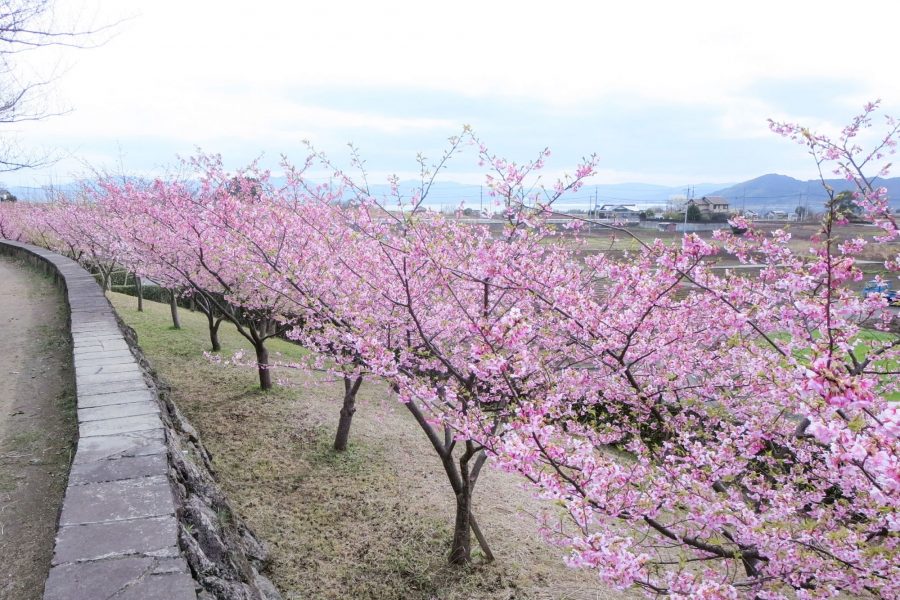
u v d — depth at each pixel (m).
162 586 2.17
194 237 9.81
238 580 3.56
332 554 6.23
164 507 2.70
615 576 3.09
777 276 4.16
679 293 4.71
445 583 5.81
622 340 4.66
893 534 3.20
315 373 12.57
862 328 4.37
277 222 7.94
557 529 6.04
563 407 5.37
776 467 4.52
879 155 4.50
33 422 4.67
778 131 4.70
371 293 6.47
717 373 5.35
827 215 3.21
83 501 2.73
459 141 5.71
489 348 3.78
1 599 2.59
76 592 2.11
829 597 3.27
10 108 6.87
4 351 7.04
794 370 3.45
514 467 3.50
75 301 8.04
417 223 5.26
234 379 11.48
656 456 4.47
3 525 3.19
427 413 6.07
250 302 10.22
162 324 15.38
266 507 7.01
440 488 7.88
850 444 2.53
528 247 5.25
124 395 4.16
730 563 4.18
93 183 16.66
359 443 9.09
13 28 5.88
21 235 28.47
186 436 5.81
